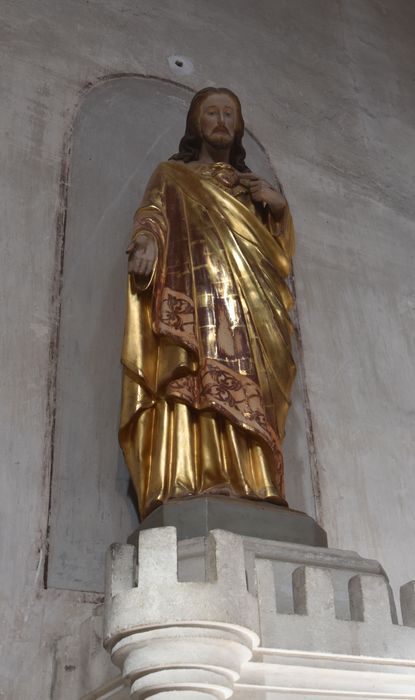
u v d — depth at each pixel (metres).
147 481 2.90
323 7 5.59
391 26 5.94
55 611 2.82
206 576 2.22
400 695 2.43
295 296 4.20
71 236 3.63
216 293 3.09
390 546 3.70
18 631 2.73
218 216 3.25
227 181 3.46
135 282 3.12
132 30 4.48
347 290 4.43
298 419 3.81
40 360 3.26
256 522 2.65
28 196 3.59
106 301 3.56
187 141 3.73
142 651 2.11
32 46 4.03
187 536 2.56
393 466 3.96
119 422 3.14
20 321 3.29
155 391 2.96
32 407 3.15
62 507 3.04
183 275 3.09
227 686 2.16
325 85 5.19
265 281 3.22
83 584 2.93
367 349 4.28
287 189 4.57
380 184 5.03
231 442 2.85
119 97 4.21
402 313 4.57
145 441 2.96
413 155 5.35
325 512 3.62
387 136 5.29
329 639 2.30
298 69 5.12
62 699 2.59
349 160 4.98
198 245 3.17
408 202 5.09
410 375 4.35
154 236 3.12
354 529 3.65
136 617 2.07
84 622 2.68
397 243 4.85
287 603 2.40
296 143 4.80
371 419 4.05
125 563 2.22
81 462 3.16
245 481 2.79
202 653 2.10
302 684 2.33
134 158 4.06
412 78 5.77
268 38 5.11
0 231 3.44
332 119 5.07
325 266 4.43
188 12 4.82
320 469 3.73
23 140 3.73
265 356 3.09
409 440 4.11
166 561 2.14
